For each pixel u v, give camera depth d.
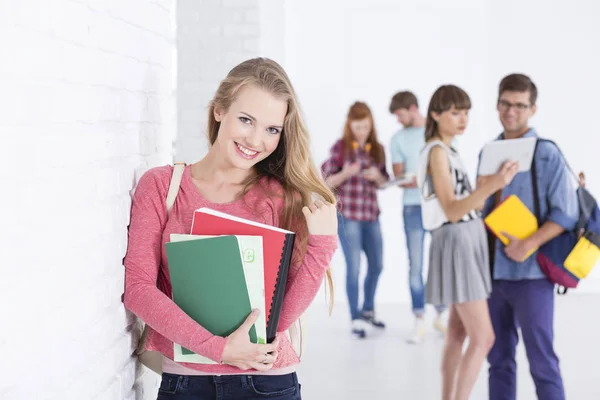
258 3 3.97
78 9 1.46
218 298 1.70
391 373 4.27
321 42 7.05
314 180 1.88
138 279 1.76
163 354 1.83
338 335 5.26
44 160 1.31
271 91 1.76
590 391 3.85
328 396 3.83
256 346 1.68
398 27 7.04
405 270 6.93
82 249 1.51
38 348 1.31
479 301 3.05
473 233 3.10
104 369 1.66
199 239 1.69
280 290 1.73
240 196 1.86
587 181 6.85
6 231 1.18
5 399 1.19
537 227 3.02
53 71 1.35
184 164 1.89
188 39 4.00
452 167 3.20
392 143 5.34
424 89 7.05
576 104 6.85
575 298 6.41
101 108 1.61
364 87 7.06
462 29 6.99
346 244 5.26
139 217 1.82
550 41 6.87
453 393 3.23
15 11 1.19
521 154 3.04
